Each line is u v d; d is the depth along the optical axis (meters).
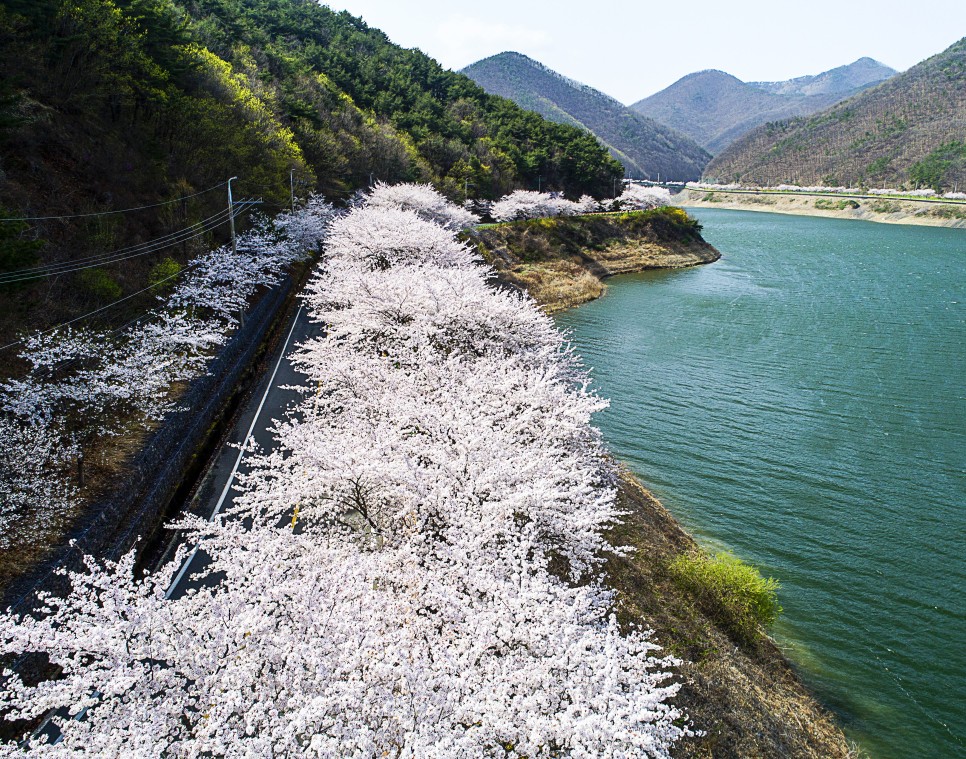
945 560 21.59
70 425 19.12
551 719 8.75
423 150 91.19
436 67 135.00
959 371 39.34
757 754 13.98
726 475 26.78
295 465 16.44
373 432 16.64
